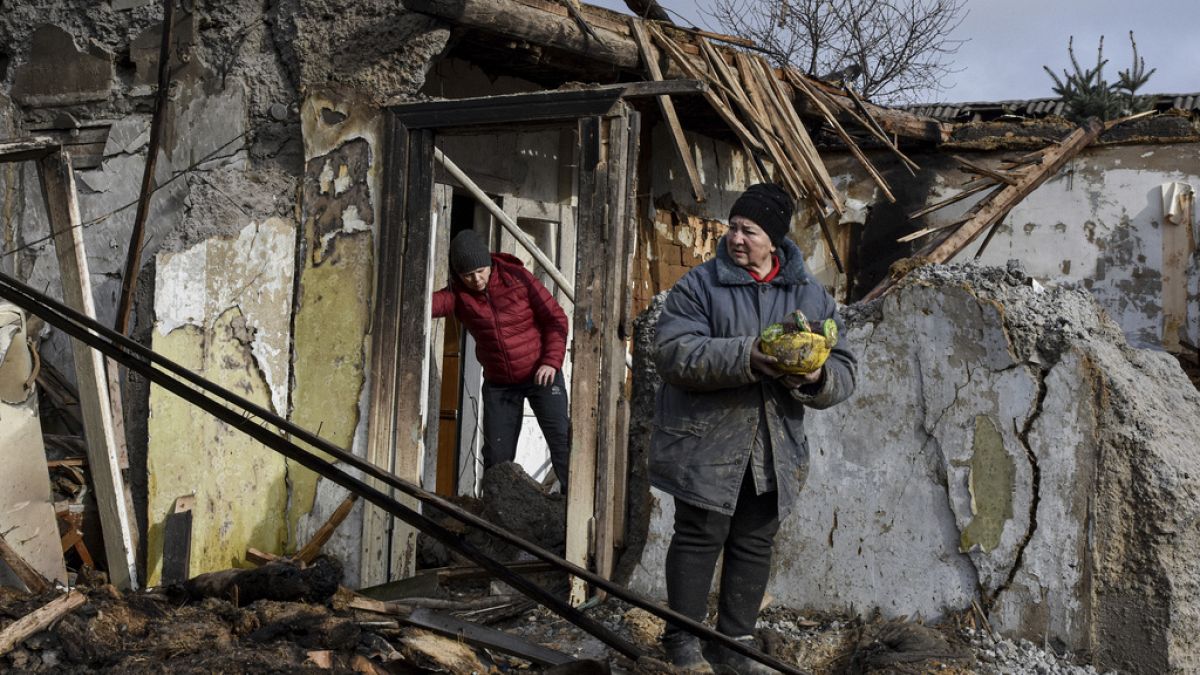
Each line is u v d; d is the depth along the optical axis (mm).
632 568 5219
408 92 5801
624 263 5316
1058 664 4148
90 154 6977
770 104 7637
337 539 5727
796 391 3715
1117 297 9938
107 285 6852
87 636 3857
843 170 10438
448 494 7836
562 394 6367
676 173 8820
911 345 4594
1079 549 4188
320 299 5898
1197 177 9695
